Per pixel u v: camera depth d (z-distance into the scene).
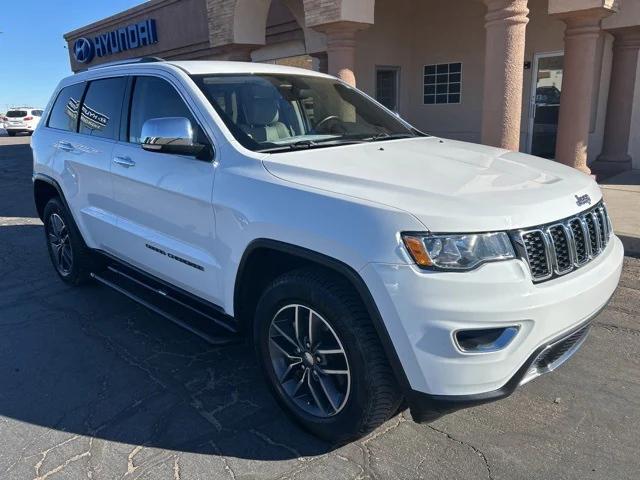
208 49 16.56
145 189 3.83
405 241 2.40
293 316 3.00
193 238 3.49
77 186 4.79
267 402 3.38
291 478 2.71
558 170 3.25
